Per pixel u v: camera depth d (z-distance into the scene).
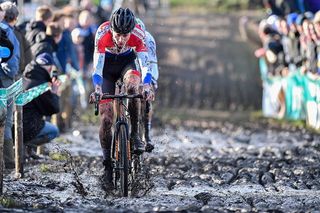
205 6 74.25
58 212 14.41
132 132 17.09
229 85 52.62
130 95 16.44
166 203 15.73
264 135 31.83
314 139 29.70
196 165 22.34
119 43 16.67
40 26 22.52
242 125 37.03
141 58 17.16
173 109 45.78
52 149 24.31
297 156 24.27
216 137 31.27
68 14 27.88
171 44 60.78
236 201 16.27
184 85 52.22
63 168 20.89
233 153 25.44
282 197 16.89
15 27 22.22
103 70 17.44
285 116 38.00
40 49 22.00
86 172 20.61
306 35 31.38
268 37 38.03
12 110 19.97
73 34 28.52
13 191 17.17
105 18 42.19
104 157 17.19
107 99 17.06
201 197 16.64
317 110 32.44
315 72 32.00
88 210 14.51
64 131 30.25
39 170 20.62
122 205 15.30
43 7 22.67
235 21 67.88
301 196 17.06
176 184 18.88
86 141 28.11
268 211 14.70
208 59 58.16
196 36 63.34
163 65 56.09
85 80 37.34
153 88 18.72
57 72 21.62
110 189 17.02
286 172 20.61
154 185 18.00
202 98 49.59
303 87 34.34
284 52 36.97
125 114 17.19
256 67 56.34
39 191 17.50
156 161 22.77
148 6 67.25
